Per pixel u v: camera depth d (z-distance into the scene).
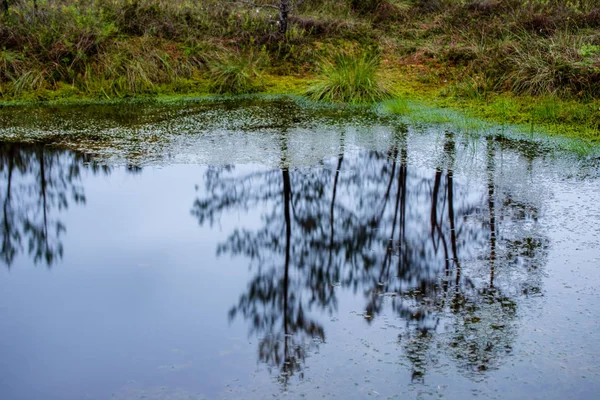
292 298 3.40
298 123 7.84
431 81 9.92
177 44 10.99
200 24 11.60
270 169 5.95
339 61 10.20
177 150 6.58
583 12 10.75
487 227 4.32
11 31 10.17
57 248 4.21
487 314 3.12
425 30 11.99
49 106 9.24
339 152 6.45
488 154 6.21
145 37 10.80
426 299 3.33
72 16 10.73
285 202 5.16
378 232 4.45
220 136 7.16
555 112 7.70
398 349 2.81
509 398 2.43
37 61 9.99
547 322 3.02
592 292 3.31
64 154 6.50
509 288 3.40
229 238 4.42
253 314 3.22
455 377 2.58
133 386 2.55
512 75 9.04
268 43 11.32
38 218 4.83
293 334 2.98
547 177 5.41
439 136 7.03
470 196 5.00
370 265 3.86
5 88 9.70
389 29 12.39
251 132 7.35
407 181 5.49
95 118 8.27
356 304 3.30
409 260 3.90
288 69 11.03
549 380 2.55
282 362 2.72
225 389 2.52
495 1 12.14
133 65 10.24
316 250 4.18
